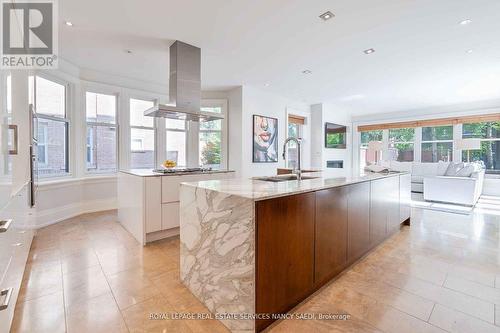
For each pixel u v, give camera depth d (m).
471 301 1.78
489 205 5.14
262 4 2.46
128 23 2.82
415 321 1.57
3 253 1.30
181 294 1.89
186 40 3.23
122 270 2.26
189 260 1.93
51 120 3.85
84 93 4.33
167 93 5.35
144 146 5.12
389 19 2.71
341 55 3.67
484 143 6.54
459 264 2.38
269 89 5.54
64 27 2.90
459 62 3.89
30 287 1.95
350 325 1.54
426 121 7.30
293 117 6.65
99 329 1.50
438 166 6.57
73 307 1.71
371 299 1.81
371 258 2.52
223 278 1.59
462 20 2.71
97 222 3.78
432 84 5.07
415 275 2.16
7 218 1.45
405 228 3.57
